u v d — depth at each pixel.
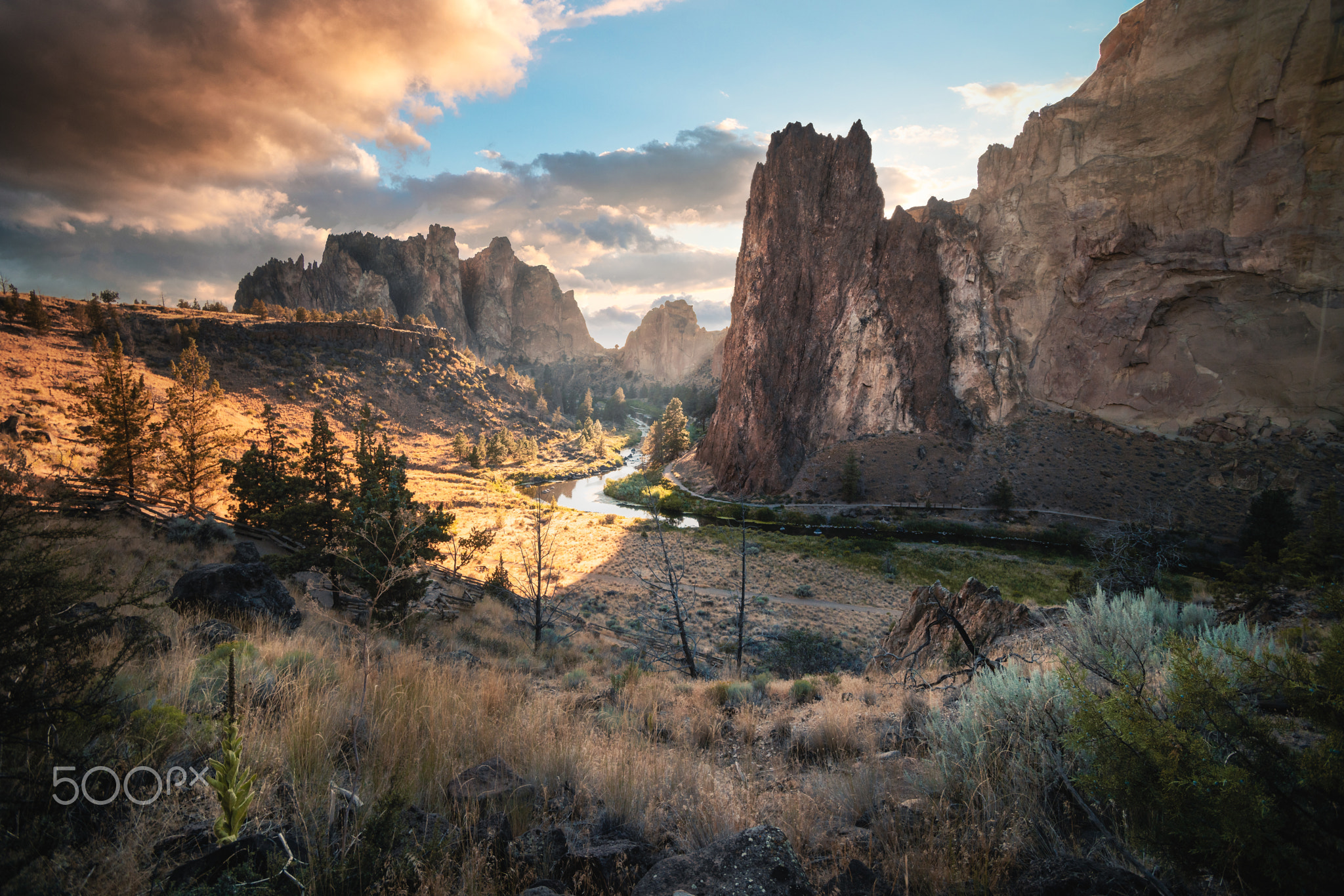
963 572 61.09
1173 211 111.69
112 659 3.96
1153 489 91.19
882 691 7.77
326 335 159.62
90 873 2.20
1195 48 115.31
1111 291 114.06
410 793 3.29
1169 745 2.71
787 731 6.14
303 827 2.67
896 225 125.12
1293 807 2.46
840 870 2.65
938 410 114.88
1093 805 3.14
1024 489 95.50
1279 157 104.50
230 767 2.16
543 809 3.35
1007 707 4.02
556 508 85.44
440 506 15.14
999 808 3.19
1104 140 121.69
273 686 4.55
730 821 3.37
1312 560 19.38
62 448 38.69
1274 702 3.37
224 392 119.06
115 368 27.41
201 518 26.28
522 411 180.25
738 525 87.75
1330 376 97.75
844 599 51.09
